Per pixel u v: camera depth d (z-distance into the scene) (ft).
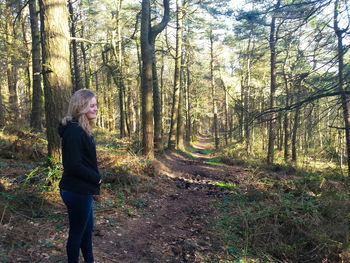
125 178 20.04
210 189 24.90
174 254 11.28
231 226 15.02
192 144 97.19
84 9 52.75
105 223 12.97
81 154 6.52
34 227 10.62
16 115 44.57
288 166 39.17
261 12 19.53
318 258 11.36
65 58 15.96
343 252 11.17
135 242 11.75
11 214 10.93
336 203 15.70
